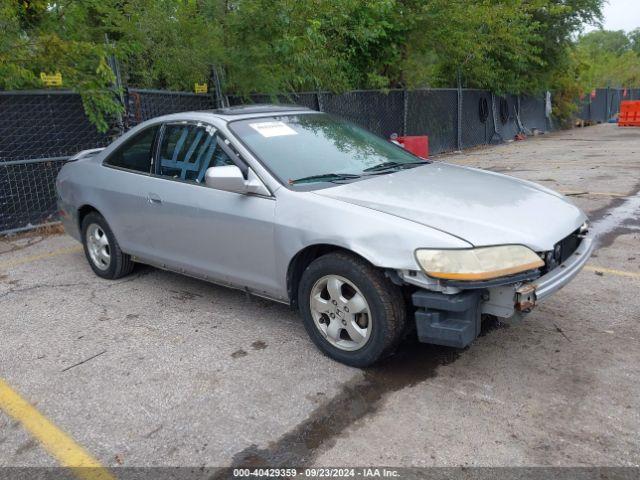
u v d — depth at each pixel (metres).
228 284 4.35
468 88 17.75
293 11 9.42
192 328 4.38
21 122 7.44
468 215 3.39
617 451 2.79
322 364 3.74
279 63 9.68
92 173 5.34
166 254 4.75
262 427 3.10
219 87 9.62
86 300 5.05
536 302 3.23
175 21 9.30
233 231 4.07
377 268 3.38
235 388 3.50
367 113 13.43
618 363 3.61
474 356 3.76
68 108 7.89
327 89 12.12
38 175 7.67
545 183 9.84
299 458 2.84
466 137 17.83
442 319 3.27
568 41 20.81
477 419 3.09
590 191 8.88
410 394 3.35
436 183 4.00
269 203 3.85
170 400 3.40
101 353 4.03
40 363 3.92
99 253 5.56
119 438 3.07
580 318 4.28
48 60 7.23
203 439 3.03
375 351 3.46
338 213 3.51
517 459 2.77
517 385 3.40
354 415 3.17
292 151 4.21
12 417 3.30
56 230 7.68
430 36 14.18
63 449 3.00
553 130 25.61
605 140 18.83
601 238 6.31
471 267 3.08
